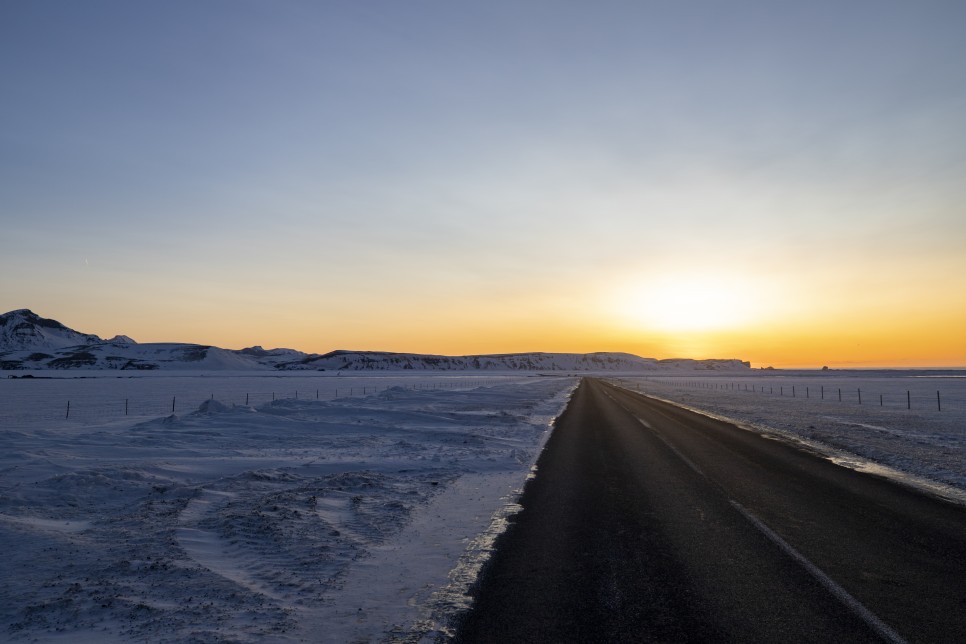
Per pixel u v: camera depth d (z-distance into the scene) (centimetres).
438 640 496
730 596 599
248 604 571
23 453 1405
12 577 621
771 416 3120
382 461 1518
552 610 564
